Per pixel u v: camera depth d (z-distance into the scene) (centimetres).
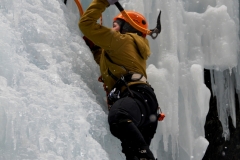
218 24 893
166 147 804
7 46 468
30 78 501
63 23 636
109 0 594
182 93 855
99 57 670
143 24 645
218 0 913
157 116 608
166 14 838
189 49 887
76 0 686
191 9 916
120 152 583
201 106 851
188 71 862
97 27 588
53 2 642
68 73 582
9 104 412
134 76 591
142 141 543
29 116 440
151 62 825
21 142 416
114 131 548
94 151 499
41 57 557
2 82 445
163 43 830
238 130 1182
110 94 586
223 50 884
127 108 551
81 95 561
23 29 555
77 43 637
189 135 865
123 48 594
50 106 490
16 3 567
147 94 581
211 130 1180
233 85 1044
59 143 455
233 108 1048
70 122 494
